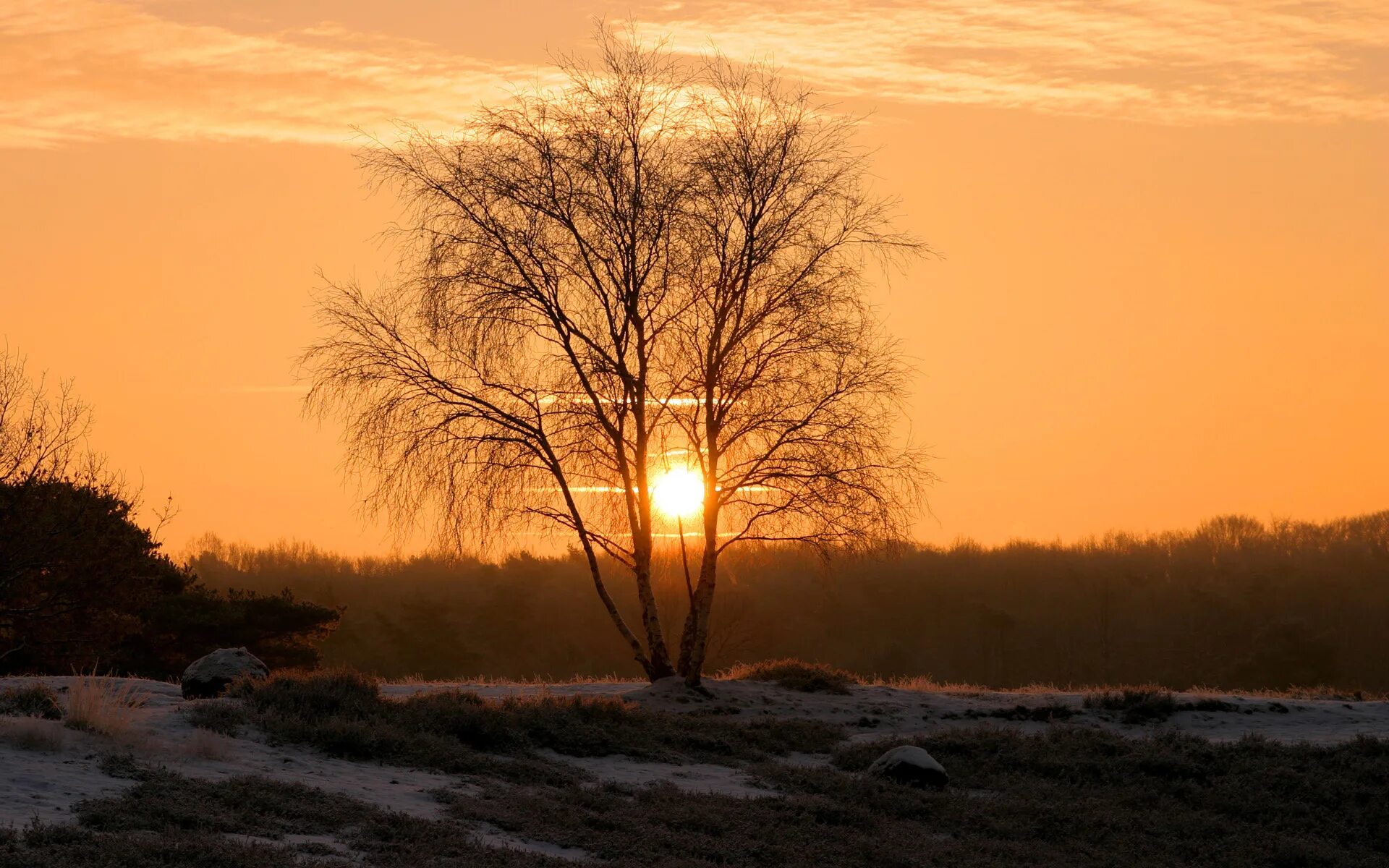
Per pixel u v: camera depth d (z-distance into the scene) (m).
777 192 44.28
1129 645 163.50
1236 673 152.62
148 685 37.03
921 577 171.12
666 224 43.19
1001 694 46.88
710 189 43.50
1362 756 32.44
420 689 43.03
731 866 21.17
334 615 85.19
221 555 178.88
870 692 45.12
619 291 43.69
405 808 22.00
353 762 25.27
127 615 65.81
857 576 163.25
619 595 151.00
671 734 32.84
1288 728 40.06
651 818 23.62
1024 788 30.23
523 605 152.00
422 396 43.47
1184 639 163.62
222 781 21.42
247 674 32.12
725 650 115.50
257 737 25.69
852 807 26.23
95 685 24.42
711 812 24.48
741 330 43.78
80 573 61.19
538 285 43.81
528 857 19.55
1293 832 27.52
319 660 86.06
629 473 45.41
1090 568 178.75
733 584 133.62
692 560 49.97
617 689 45.28
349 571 173.88
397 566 173.75
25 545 58.84
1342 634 161.38
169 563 81.19
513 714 30.92
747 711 40.56
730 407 43.62
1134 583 173.38
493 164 43.78
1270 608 164.25
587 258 43.41
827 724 38.88
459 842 19.88
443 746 27.11
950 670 159.88
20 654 62.28
